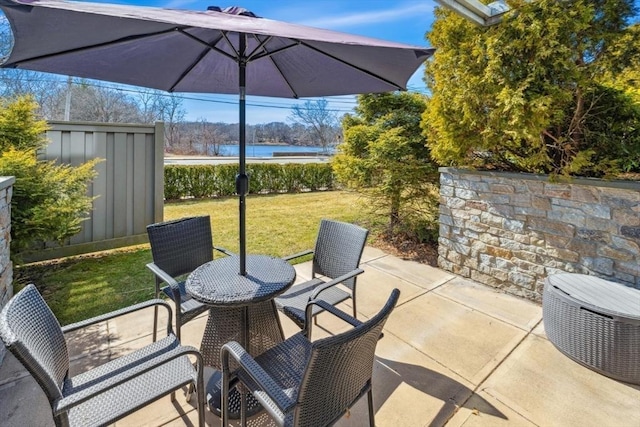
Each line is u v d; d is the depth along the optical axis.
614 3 2.72
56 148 4.21
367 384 1.59
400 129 4.98
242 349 1.51
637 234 2.77
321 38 1.51
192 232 2.80
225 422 1.59
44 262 4.32
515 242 3.56
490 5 3.41
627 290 2.59
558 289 2.62
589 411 2.01
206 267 2.29
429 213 5.25
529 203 3.42
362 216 7.01
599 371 2.31
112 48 2.07
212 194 9.95
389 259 4.67
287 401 1.24
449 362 2.46
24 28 1.40
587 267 3.07
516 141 3.34
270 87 3.27
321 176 11.65
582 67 2.95
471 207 3.93
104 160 4.37
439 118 3.78
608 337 2.24
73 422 1.35
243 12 2.03
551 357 2.51
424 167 4.91
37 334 1.37
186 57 2.58
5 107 3.58
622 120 3.07
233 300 1.84
